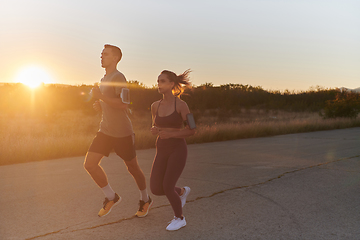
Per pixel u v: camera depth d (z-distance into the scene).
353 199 4.70
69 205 4.43
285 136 16.03
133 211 4.16
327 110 27.89
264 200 4.66
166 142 3.55
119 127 3.70
